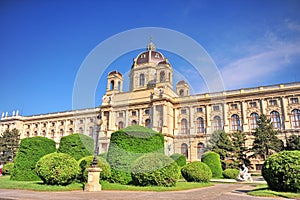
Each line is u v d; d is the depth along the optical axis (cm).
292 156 1136
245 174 2344
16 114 7275
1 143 5762
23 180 1658
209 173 1750
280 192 1112
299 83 4428
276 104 4538
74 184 1350
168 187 1238
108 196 942
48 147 1809
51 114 6638
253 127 4594
